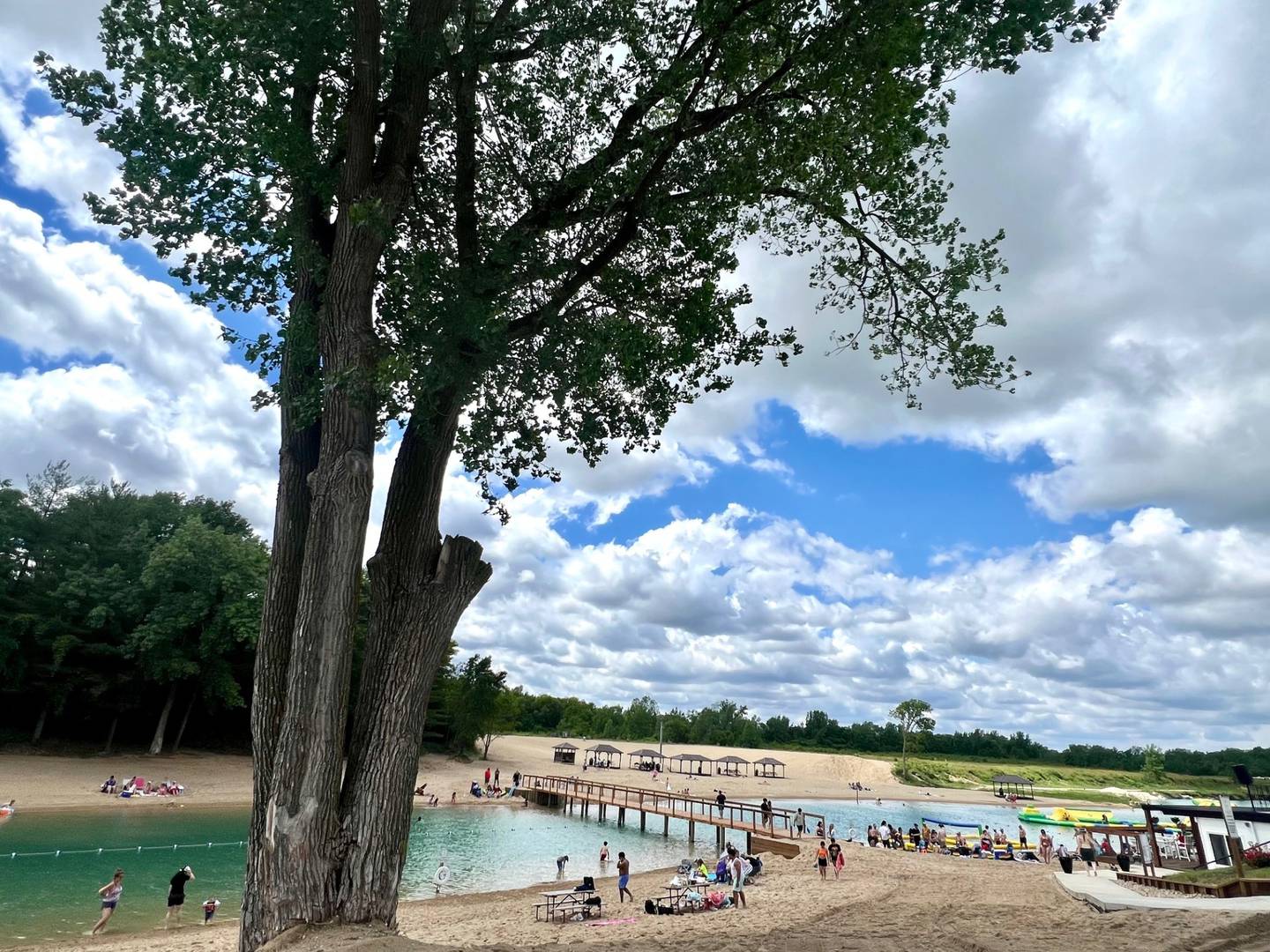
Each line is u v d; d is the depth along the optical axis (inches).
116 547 1827.0
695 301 403.5
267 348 371.2
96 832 1034.1
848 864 1049.5
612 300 424.5
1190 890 620.7
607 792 2068.2
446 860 1128.2
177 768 1680.6
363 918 274.4
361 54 327.3
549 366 350.0
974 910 538.0
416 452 342.0
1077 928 414.6
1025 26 285.6
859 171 375.2
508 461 397.1
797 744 4825.3
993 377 402.3
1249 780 819.4
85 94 332.8
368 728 305.1
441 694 2696.9
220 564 1786.4
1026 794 3193.9
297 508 334.0
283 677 315.0
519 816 1669.5
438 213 394.0
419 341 315.0
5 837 960.3
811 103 364.5
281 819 269.9
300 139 325.1
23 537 1699.1
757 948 345.7
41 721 1652.3
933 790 3257.9
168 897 650.8
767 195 406.6
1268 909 450.3
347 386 298.2
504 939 559.8
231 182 346.9
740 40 349.7
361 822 285.3
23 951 536.1
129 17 332.2
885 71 314.8
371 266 323.3
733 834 1611.7
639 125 388.5
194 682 1817.2
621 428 428.8
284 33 311.4
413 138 348.2
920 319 418.6
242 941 267.6
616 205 381.1
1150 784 4082.2
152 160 339.9
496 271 337.4
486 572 343.0
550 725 4992.6
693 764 3508.9
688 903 724.0
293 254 351.6
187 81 328.2
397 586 327.0
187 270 360.2
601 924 640.4
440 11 353.4
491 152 407.2
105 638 1739.7
